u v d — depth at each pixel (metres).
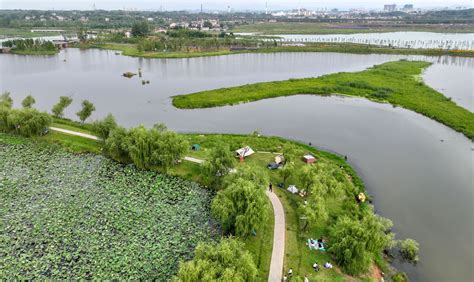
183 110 128.75
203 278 41.16
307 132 107.94
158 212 63.28
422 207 68.94
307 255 53.25
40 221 59.72
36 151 86.06
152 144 76.69
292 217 62.06
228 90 151.25
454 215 66.62
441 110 124.19
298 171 72.25
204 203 66.50
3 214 61.31
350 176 79.19
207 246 47.16
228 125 113.06
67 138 93.69
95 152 86.44
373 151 94.38
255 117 121.44
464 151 95.25
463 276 52.22
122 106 133.38
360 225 53.22
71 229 58.03
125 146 77.69
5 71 197.75
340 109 131.25
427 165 86.69
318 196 59.44
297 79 171.12
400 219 65.00
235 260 44.75
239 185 56.38
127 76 185.62
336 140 101.81
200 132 106.31
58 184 71.62
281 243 55.34
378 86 155.88
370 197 71.81
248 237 56.22
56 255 52.16
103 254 52.66
